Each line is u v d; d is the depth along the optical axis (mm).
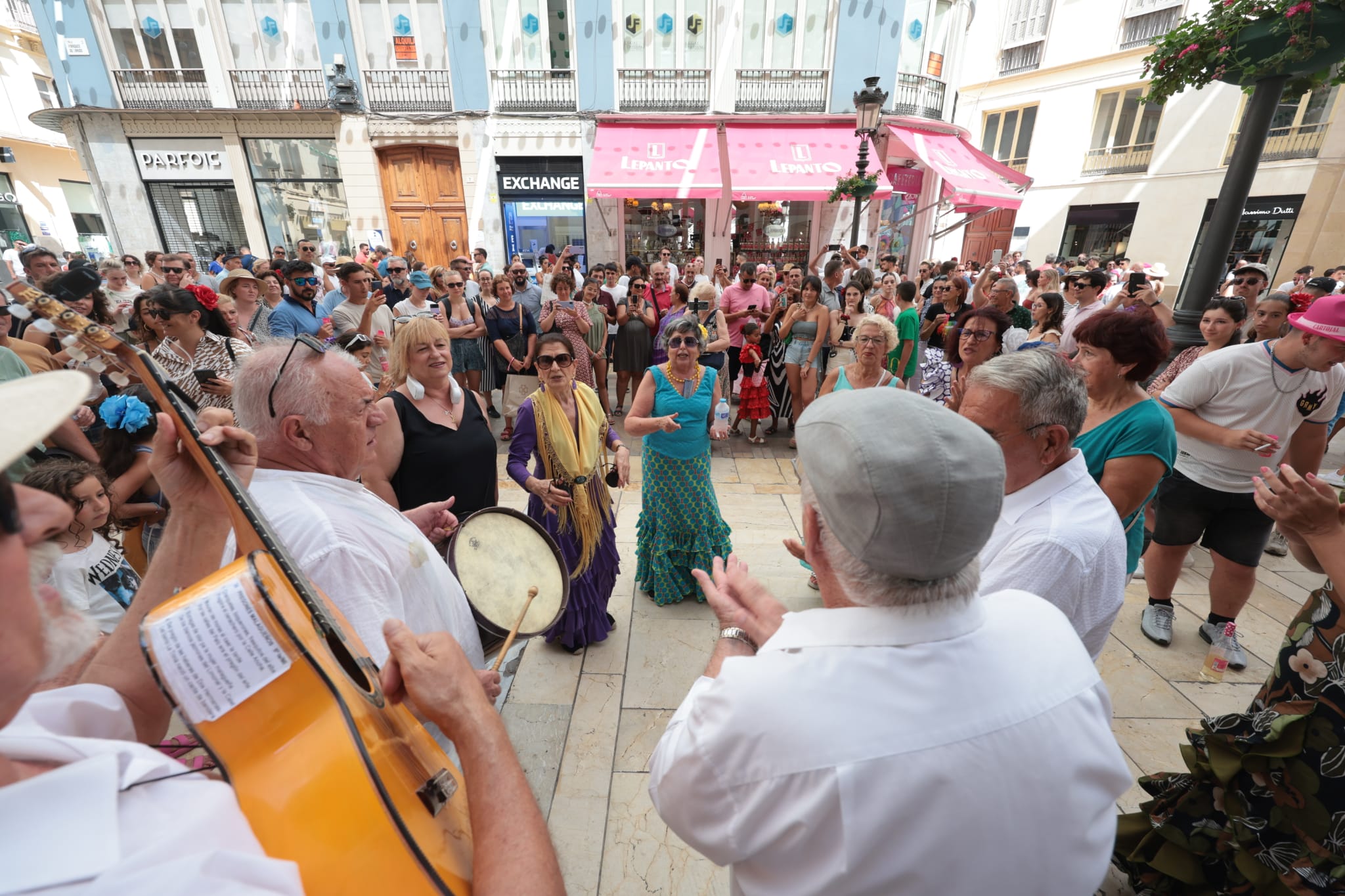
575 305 5828
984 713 691
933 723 677
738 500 4617
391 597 1189
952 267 7906
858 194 7781
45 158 19453
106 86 11453
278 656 655
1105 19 14828
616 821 2051
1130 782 757
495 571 1706
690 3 11211
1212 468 2678
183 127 11828
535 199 12234
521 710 2508
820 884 675
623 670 2734
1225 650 2713
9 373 2861
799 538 4023
